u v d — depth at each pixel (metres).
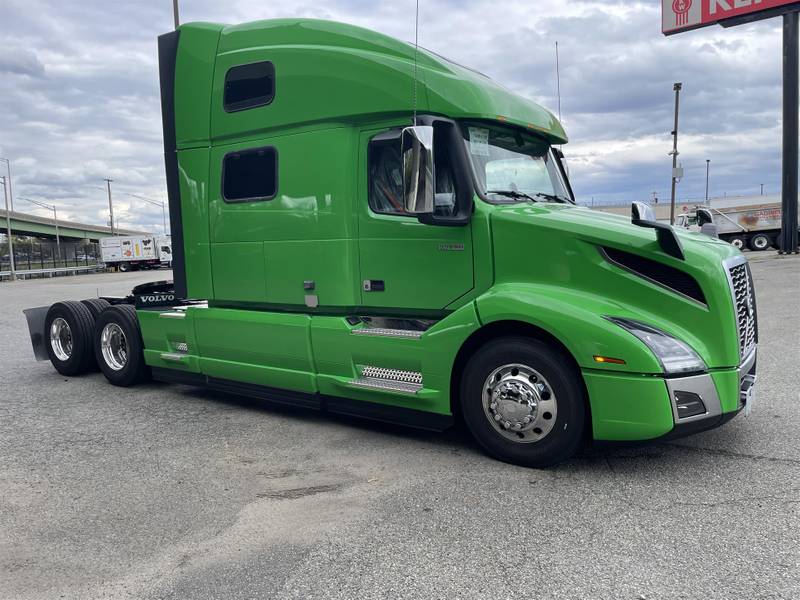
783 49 24.02
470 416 4.52
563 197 5.54
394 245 4.92
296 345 5.41
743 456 4.38
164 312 6.62
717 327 3.96
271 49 5.50
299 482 4.21
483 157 4.79
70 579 3.05
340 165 5.12
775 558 3.01
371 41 5.05
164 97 6.28
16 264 60.88
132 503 3.93
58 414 6.14
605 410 3.96
